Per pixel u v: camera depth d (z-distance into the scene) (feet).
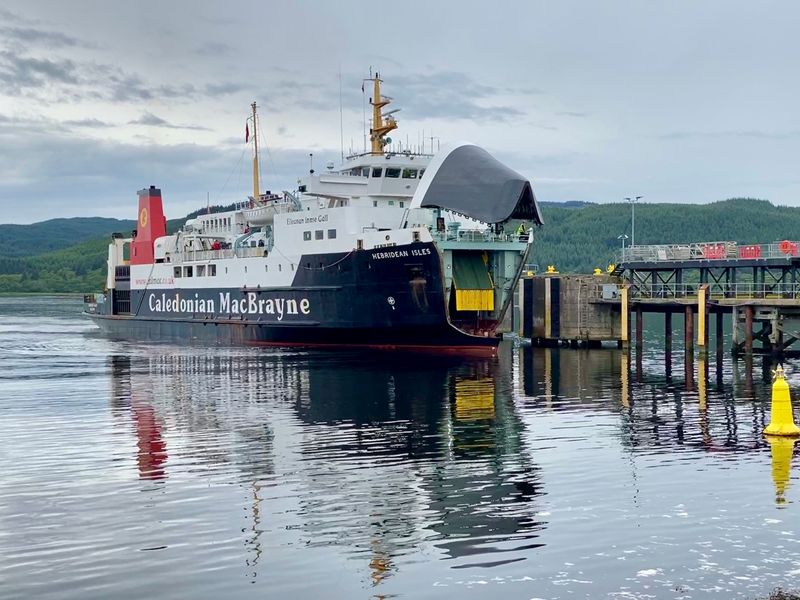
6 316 453.17
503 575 58.13
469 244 179.01
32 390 142.92
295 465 87.25
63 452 94.12
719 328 177.47
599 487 77.30
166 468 86.43
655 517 68.64
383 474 83.30
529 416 113.70
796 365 166.20
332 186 197.26
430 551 62.49
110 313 293.02
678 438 97.60
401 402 126.00
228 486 79.36
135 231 289.94
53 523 69.05
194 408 122.52
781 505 71.00
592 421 109.29
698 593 54.85
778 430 98.22
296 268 204.74
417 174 204.03
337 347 203.00
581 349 207.10
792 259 171.53
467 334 181.16
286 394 134.72
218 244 245.65
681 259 198.49
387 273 182.91
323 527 67.67
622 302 195.62
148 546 63.93
